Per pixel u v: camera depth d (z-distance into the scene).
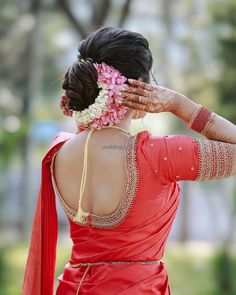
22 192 44.09
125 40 5.31
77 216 5.27
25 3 41.41
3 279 25.69
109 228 5.18
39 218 5.58
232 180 37.00
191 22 39.09
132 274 5.14
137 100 5.23
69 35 50.62
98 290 5.14
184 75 37.66
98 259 5.21
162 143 5.18
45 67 50.94
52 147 5.47
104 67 5.22
